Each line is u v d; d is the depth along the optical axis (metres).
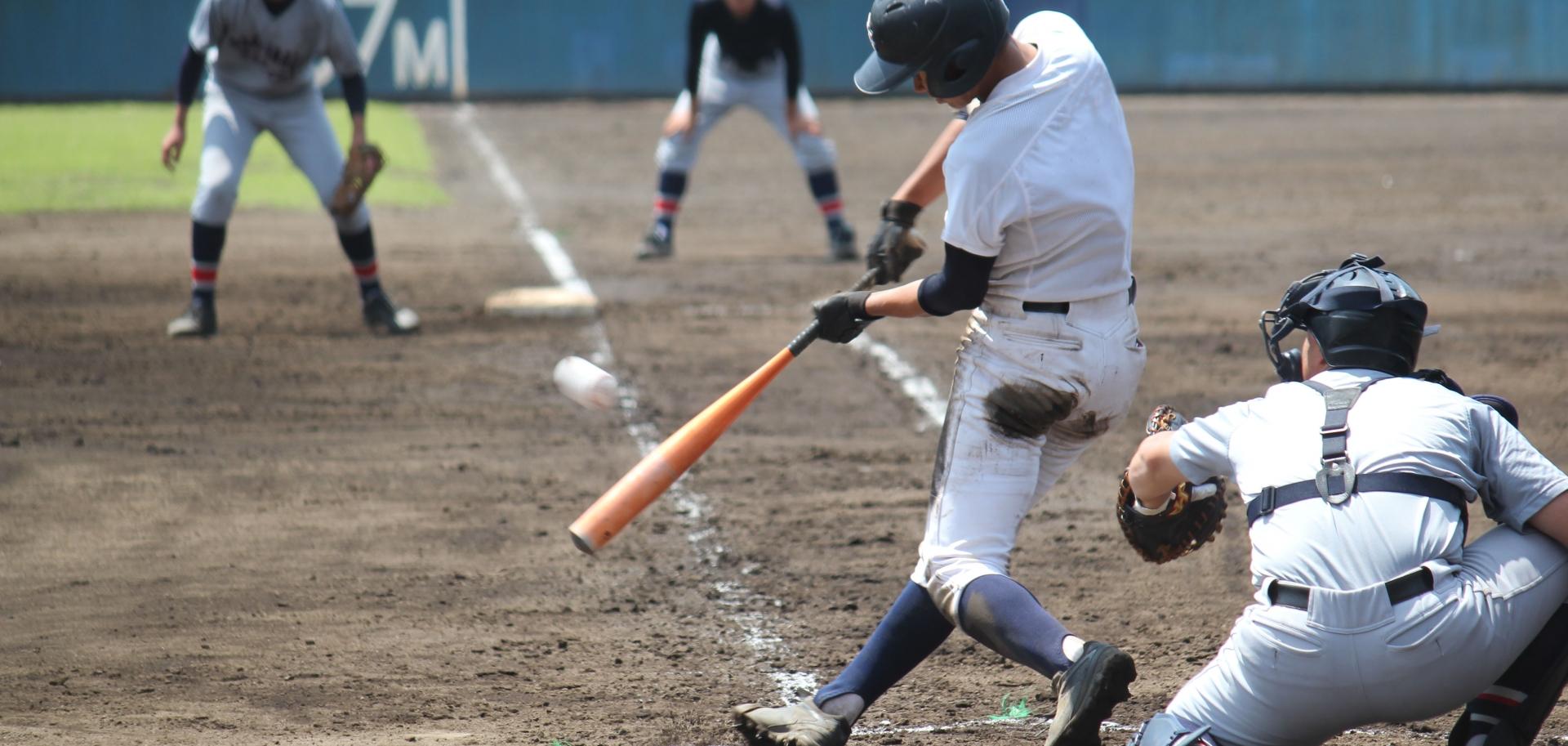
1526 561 11.91
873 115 98.00
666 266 47.25
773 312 39.19
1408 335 12.73
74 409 29.36
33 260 46.41
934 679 16.97
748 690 16.62
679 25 105.44
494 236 53.56
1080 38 13.62
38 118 86.50
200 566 20.84
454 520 22.92
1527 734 12.19
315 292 41.97
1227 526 22.41
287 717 15.81
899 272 14.90
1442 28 106.00
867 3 106.25
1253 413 12.62
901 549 21.58
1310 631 11.59
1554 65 105.75
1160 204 60.38
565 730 15.47
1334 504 11.81
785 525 22.64
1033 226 13.18
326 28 33.31
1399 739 15.13
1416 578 11.53
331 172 34.91
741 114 100.12
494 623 18.80
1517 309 38.62
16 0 97.62
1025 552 21.44
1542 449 25.94
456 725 15.63
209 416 28.95
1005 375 13.57
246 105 34.62
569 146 82.94
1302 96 106.12
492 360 33.78
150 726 15.52
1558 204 58.47
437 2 103.38
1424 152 76.06
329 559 21.16
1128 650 17.77
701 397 30.48
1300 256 47.75
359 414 29.17
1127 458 26.31
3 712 15.84
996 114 13.09
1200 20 106.56
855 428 28.39
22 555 21.27
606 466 25.83
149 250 48.59
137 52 99.31
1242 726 12.05
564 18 104.69
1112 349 13.56
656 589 20.02
